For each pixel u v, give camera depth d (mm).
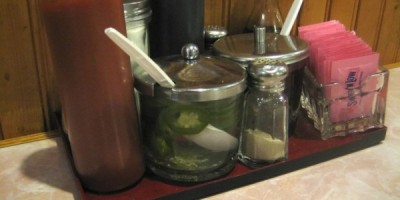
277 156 607
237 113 575
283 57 600
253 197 569
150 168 594
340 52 668
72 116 508
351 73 657
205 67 557
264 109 597
